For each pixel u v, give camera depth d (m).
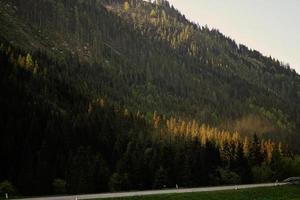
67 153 114.75
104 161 115.75
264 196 95.25
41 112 129.62
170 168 117.50
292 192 104.81
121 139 131.25
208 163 131.00
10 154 106.00
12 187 94.00
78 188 102.38
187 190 91.94
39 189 100.19
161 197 79.25
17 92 132.88
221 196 88.25
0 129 112.06
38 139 115.75
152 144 135.88
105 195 77.75
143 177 112.69
